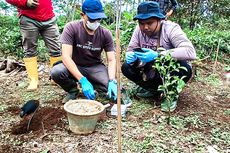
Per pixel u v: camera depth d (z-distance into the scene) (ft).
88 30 12.26
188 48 11.84
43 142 10.12
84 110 10.46
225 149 10.23
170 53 11.66
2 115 12.01
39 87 15.05
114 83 12.39
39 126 11.04
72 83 12.70
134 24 20.65
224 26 30.50
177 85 11.45
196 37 23.43
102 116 11.76
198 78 17.11
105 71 13.37
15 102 13.26
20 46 21.03
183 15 31.83
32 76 14.85
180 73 12.42
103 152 9.67
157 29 12.21
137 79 13.32
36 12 14.29
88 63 13.16
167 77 11.33
